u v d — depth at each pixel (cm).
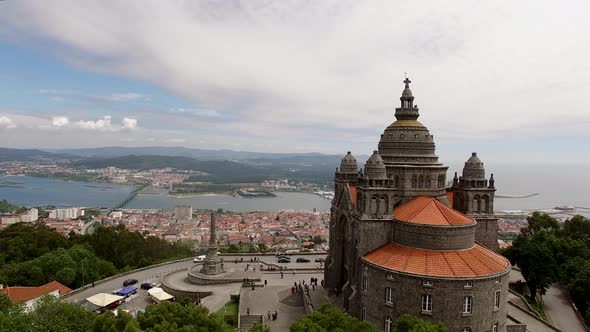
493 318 8400
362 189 9694
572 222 16538
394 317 8488
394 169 10350
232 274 14038
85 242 18350
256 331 6694
